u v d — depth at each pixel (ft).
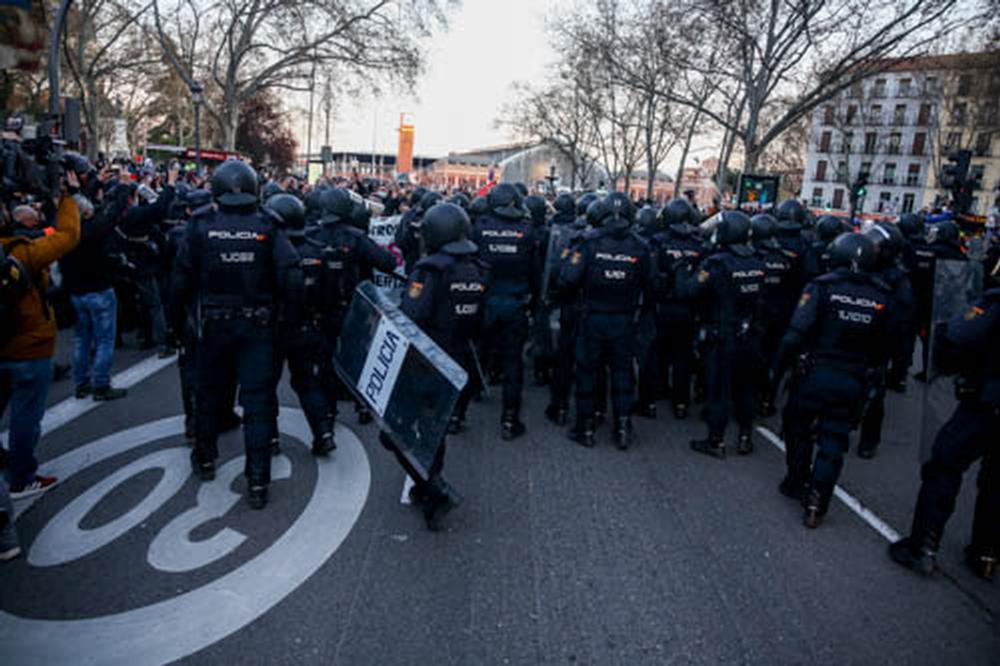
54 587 10.80
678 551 13.01
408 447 12.08
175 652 9.46
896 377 26.94
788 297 22.03
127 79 119.65
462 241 13.61
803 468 15.56
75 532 12.48
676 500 15.33
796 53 59.41
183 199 24.20
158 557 11.78
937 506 12.56
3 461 14.87
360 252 16.90
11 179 12.50
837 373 14.05
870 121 166.50
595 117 118.73
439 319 13.42
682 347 21.17
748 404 18.39
